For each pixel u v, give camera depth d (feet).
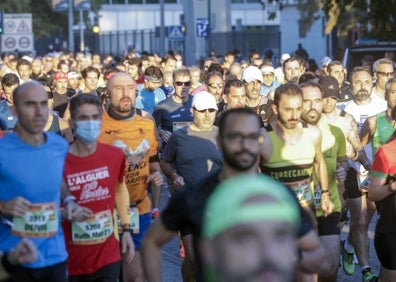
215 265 8.86
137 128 27.37
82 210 22.61
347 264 34.63
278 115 25.07
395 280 25.71
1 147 20.79
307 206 25.30
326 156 28.07
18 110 20.81
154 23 313.32
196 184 16.85
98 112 23.02
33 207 20.79
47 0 223.71
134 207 27.09
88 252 23.52
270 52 114.11
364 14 101.50
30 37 123.44
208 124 29.99
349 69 75.20
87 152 23.22
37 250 20.76
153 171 28.25
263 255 8.65
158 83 51.67
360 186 33.30
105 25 311.68
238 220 8.68
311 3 174.60
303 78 42.75
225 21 174.70
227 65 80.89
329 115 32.04
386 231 25.40
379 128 33.17
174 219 16.98
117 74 27.45
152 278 17.29
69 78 56.03
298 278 22.82
